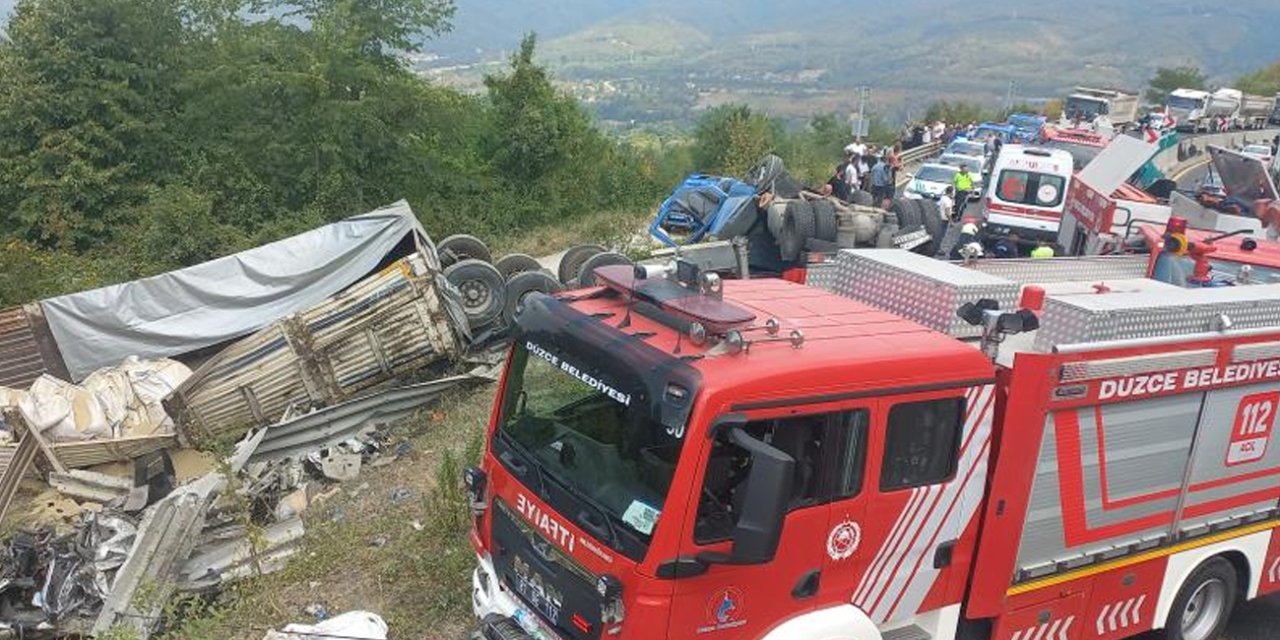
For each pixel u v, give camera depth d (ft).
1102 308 18.30
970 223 57.88
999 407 17.30
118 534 26.73
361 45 79.00
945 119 190.60
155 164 75.05
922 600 17.47
